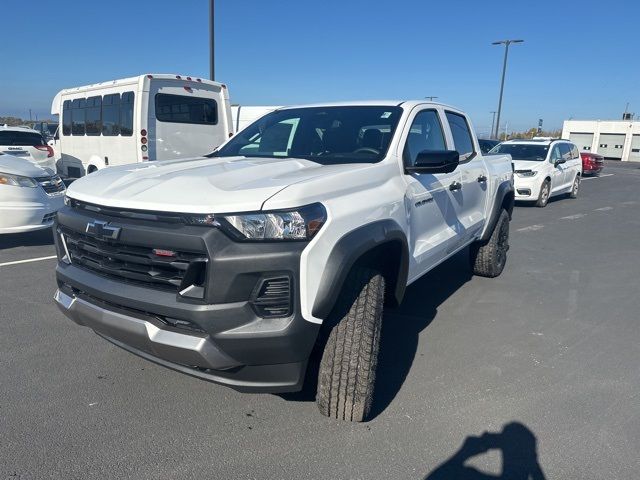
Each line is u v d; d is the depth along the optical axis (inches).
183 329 97.2
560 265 272.4
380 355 154.3
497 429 116.1
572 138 2257.6
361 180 118.8
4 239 311.7
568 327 180.7
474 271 238.4
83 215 111.6
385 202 121.0
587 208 524.4
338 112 160.4
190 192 100.3
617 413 123.8
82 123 512.1
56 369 140.9
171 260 97.5
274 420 117.9
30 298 199.6
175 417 118.6
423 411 123.0
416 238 143.0
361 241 105.3
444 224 165.6
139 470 100.0
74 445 107.1
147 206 99.1
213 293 93.2
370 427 115.7
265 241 93.6
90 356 149.4
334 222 101.1
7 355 148.9
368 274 112.0
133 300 100.7
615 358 155.6
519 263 275.3
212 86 461.1
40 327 170.6
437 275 245.3
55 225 124.2
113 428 113.7
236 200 94.9
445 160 130.5
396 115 149.6
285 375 98.9
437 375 142.0
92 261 112.5
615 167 1509.6
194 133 452.4
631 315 194.7
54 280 224.5
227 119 474.6
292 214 95.3
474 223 193.0
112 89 450.9
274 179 106.1
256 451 106.7
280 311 95.3
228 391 130.6
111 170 133.3
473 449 108.7
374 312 110.4
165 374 139.3
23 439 108.7
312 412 121.6
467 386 135.9
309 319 96.3
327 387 110.9
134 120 421.1
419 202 141.6
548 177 522.6
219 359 94.6
